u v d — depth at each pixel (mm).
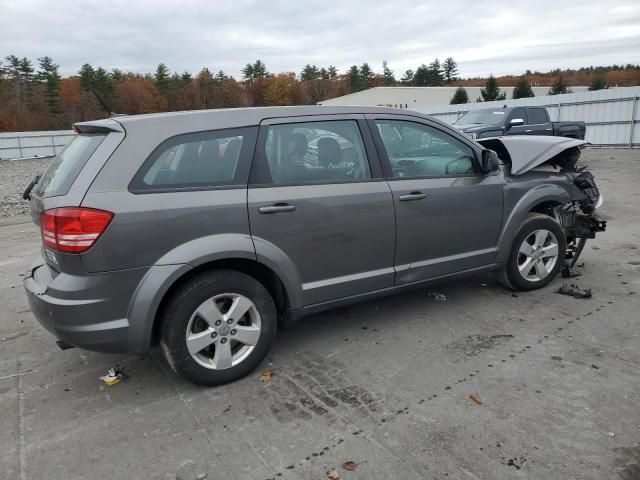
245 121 3314
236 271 3271
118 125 3018
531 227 4668
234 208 3176
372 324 4242
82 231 2805
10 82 75250
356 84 98875
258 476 2494
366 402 3088
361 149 3760
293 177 3441
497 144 4910
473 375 3350
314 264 3545
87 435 2881
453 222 4156
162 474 2539
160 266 2984
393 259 3908
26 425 3004
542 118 14641
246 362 3385
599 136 20453
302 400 3145
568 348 3676
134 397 3273
